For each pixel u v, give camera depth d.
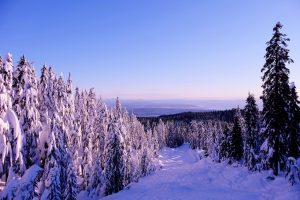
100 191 34.84
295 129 26.39
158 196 25.33
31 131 22.84
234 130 40.41
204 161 51.09
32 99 23.12
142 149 55.47
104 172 35.53
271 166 25.84
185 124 178.25
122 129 40.28
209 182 30.22
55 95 30.88
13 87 23.47
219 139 51.62
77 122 42.91
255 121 36.38
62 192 21.31
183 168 49.22
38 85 28.86
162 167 68.88
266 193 21.83
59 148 21.70
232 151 40.06
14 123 17.30
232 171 32.94
